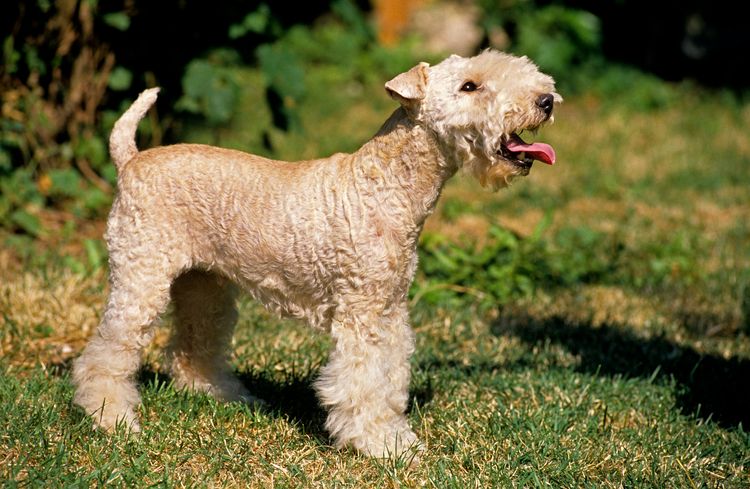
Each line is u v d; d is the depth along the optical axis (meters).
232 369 4.60
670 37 14.97
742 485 3.72
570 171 9.85
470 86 3.63
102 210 7.08
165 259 3.84
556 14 13.47
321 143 10.06
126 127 4.04
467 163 3.71
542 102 3.60
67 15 6.76
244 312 5.50
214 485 3.56
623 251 7.14
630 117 12.41
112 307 3.88
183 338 4.38
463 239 6.73
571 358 5.16
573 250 7.04
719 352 5.32
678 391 4.64
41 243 6.49
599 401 4.48
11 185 6.72
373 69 14.27
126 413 3.95
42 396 4.12
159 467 3.66
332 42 14.52
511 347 5.30
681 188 9.30
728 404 4.54
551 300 6.19
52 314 5.25
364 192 3.67
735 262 6.96
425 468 3.75
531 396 4.50
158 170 3.84
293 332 5.27
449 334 5.46
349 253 3.64
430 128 3.65
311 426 4.15
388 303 3.77
